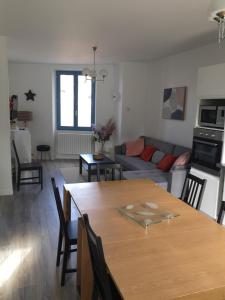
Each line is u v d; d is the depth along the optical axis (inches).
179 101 212.1
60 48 200.2
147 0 104.2
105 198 98.0
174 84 220.8
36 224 143.8
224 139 137.0
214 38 162.4
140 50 202.5
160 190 108.5
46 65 288.4
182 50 199.9
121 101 271.1
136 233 72.7
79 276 92.8
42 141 301.9
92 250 62.3
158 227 76.5
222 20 62.4
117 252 63.0
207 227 77.3
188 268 57.6
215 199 142.0
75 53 221.1
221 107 137.9
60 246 106.3
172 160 190.9
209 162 146.6
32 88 291.3
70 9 116.1
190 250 64.7
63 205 113.0
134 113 274.5
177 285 52.0
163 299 48.3
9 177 183.5
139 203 93.7
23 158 214.5
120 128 276.7
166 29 144.2
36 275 102.3
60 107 305.1
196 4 107.7
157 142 233.5
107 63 279.9
